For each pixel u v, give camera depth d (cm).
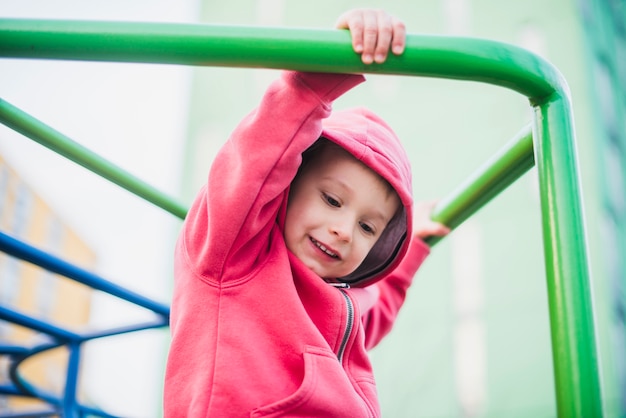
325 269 71
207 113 627
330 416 63
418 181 527
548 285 51
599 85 491
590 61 483
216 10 665
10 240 79
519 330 456
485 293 475
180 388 63
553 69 55
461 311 482
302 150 63
